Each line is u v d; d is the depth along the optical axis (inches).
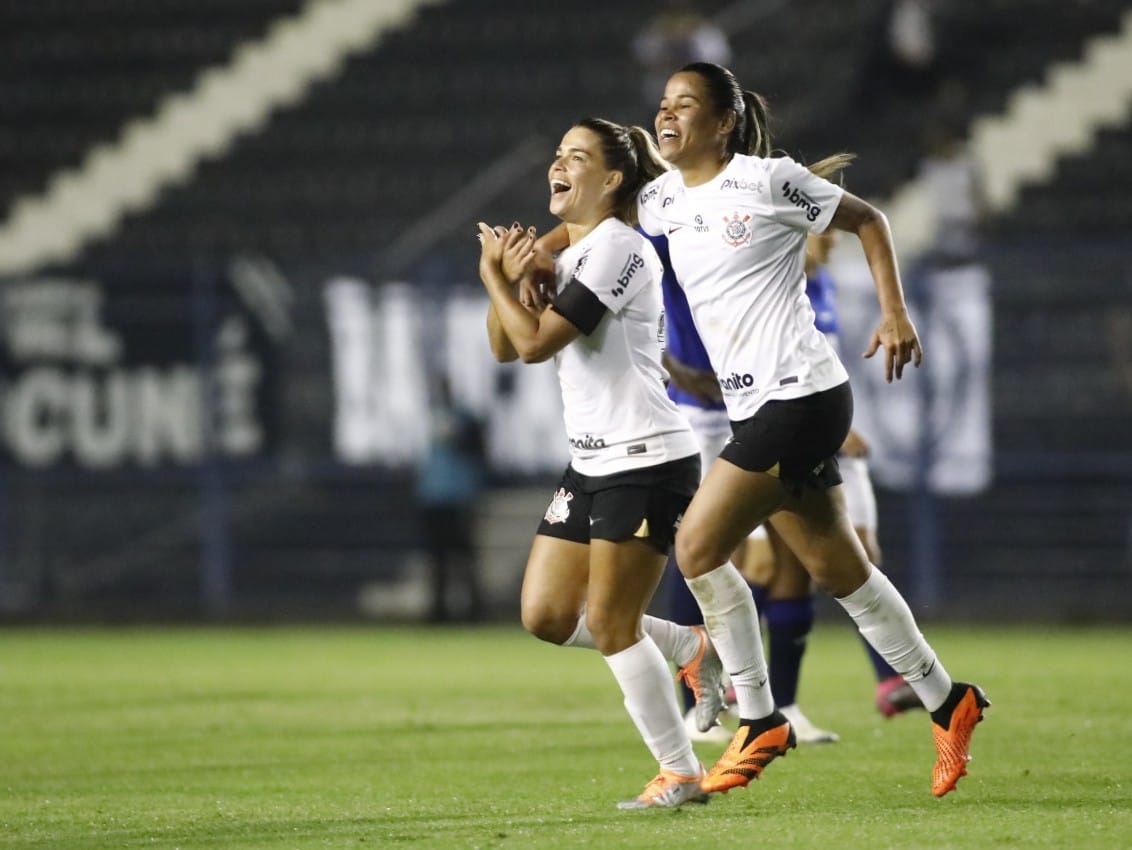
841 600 831.1
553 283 824.9
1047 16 3176.7
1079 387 2315.5
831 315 1079.0
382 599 2541.8
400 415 2486.5
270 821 807.1
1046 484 2329.0
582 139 831.7
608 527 804.6
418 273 2480.3
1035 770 941.8
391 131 3250.5
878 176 2945.4
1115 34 3127.5
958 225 2465.6
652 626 850.1
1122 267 2298.2
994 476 2332.7
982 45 3142.2
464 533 2399.1
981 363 2324.1
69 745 1144.2
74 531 2578.7
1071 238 2812.5
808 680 1558.8
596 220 835.4
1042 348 2315.5
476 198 3056.1
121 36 3501.5
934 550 2345.0
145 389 2551.7
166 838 760.3
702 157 823.1
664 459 807.1
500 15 3420.3
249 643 2149.4
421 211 3095.5
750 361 804.6
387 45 3405.5
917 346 804.6
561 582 828.6
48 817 832.3
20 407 2583.7
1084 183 2896.2
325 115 3307.1
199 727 1243.8
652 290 818.2
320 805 860.0
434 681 1600.6
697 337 1021.2
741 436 800.9
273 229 3117.6
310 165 3221.0
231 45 3452.3
